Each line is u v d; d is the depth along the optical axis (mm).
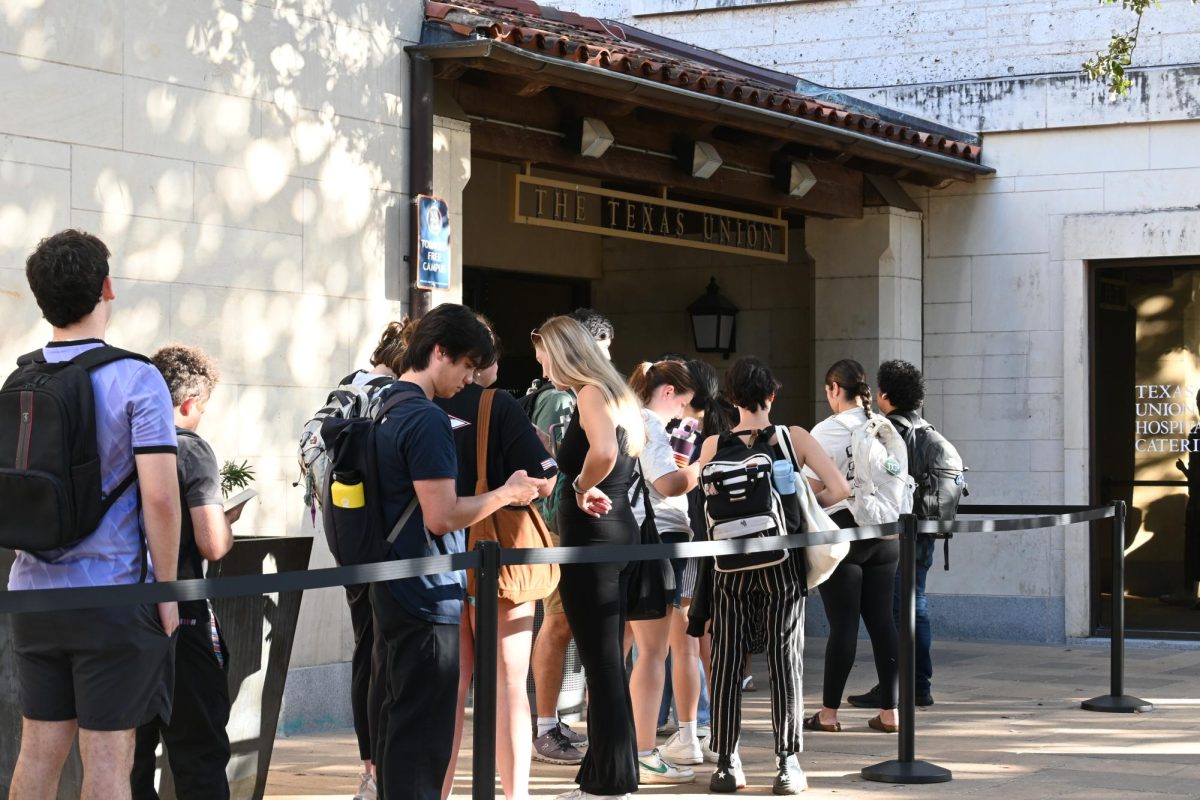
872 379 11984
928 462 8562
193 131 7254
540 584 5336
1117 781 6566
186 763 4906
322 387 7855
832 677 7742
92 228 6816
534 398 6684
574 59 8570
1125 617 11852
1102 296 11938
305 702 7680
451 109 8539
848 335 12094
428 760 4555
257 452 7523
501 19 8891
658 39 12156
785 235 11344
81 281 4184
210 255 7320
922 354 12383
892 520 7613
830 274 12164
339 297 7949
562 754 7008
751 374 6340
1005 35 12125
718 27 13148
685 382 6605
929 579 12234
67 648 4094
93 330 4250
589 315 6926
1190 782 6551
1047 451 11945
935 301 12352
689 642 6852
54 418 4039
